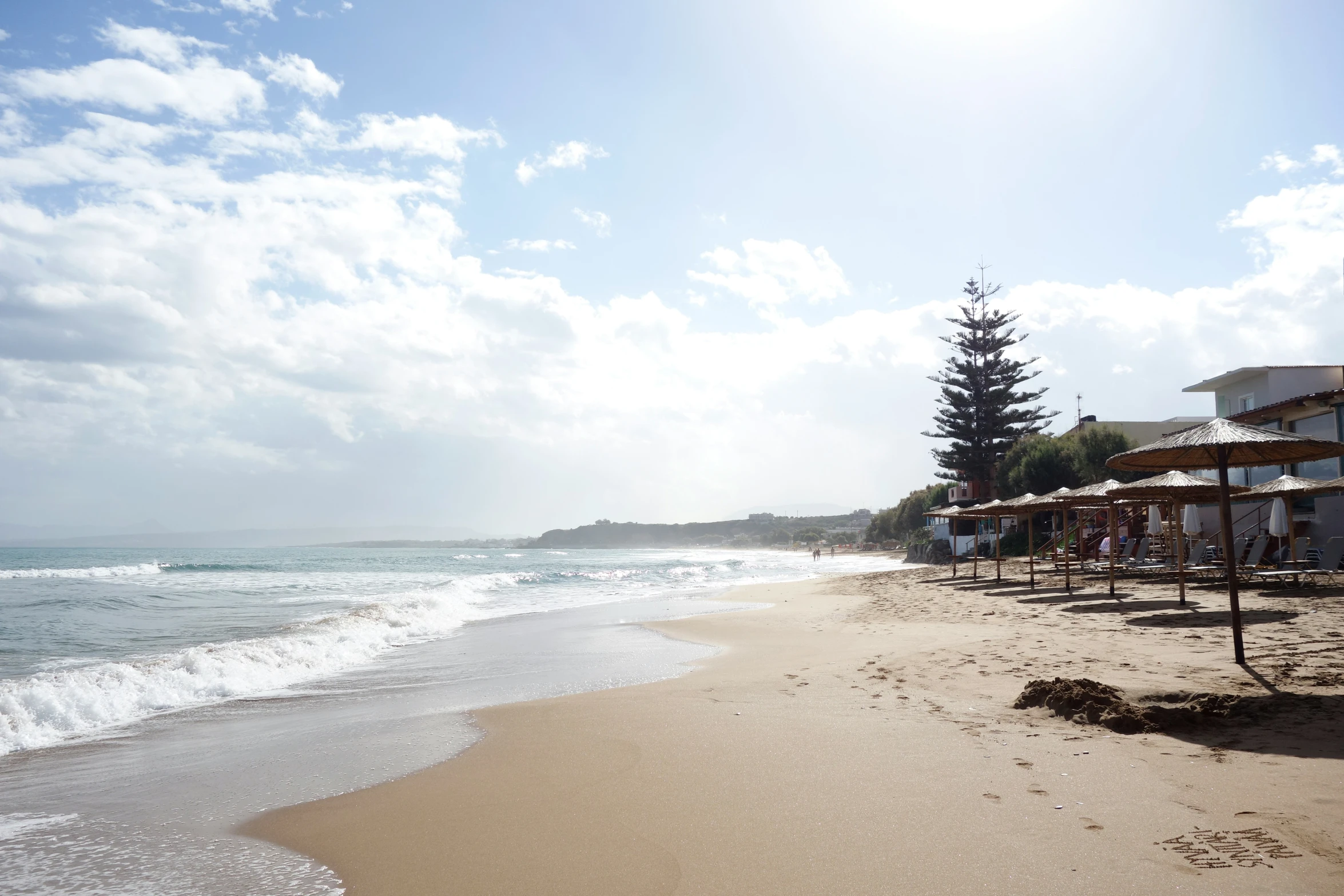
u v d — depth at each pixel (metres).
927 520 66.62
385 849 4.20
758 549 185.75
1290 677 6.77
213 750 6.75
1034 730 5.77
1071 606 14.91
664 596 25.41
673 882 3.57
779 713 6.90
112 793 5.50
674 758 5.62
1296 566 15.51
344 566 58.69
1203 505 20.14
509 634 15.32
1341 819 3.77
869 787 4.71
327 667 11.37
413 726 7.28
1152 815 3.96
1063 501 18.19
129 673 9.45
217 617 18.08
